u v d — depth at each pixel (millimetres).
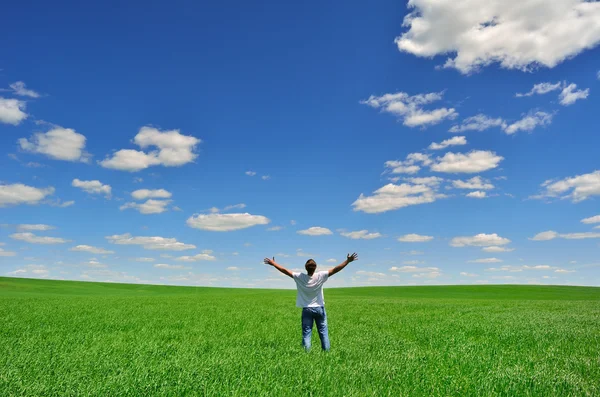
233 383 7020
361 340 12906
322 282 11617
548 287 91938
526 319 21578
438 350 11523
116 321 18625
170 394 6406
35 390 6473
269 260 11820
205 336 14258
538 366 8867
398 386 7176
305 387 6793
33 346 10969
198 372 7520
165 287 89750
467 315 24219
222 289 91812
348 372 7820
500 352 11156
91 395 6312
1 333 14391
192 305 31734
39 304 29875
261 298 46438
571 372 8359
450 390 7008
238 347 10953
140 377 7086
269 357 9398
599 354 11000
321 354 9906
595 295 71875
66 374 7445
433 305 35750
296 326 17719
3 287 67062
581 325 18484
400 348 11781
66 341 12195
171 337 14258
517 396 6777
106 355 9539
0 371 7531
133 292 70562
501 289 86625
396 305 35375
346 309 29703
